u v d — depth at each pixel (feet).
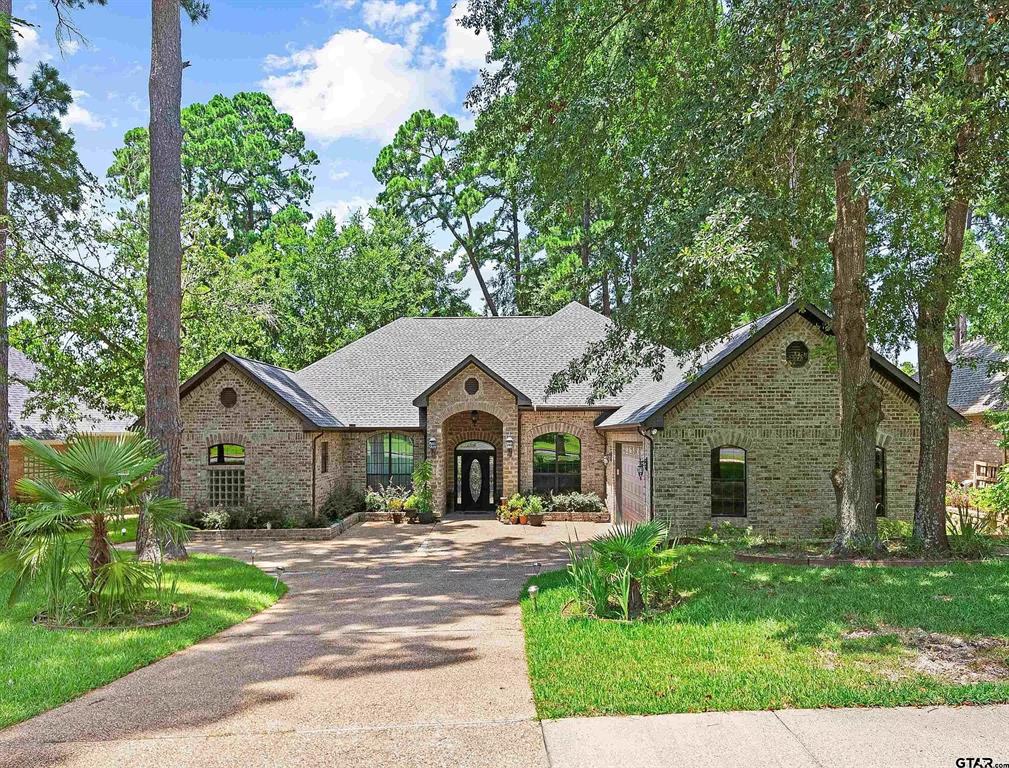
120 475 34.88
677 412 62.23
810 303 59.93
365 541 70.23
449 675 26.09
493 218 167.32
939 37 28.45
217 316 93.56
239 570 51.57
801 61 35.09
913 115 29.53
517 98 52.11
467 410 86.58
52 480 36.37
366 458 90.84
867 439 46.96
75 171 67.15
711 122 39.04
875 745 18.74
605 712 21.44
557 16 50.60
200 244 91.86
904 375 61.52
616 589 34.73
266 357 133.80
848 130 32.24
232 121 168.86
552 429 87.66
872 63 29.45
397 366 98.89
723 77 40.19
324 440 82.99
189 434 78.38
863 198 45.57
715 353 66.90
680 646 27.84
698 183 40.81
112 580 34.60
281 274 139.23
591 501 84.64
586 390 88.69
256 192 171.83
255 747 19.74
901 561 43.91
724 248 34.58
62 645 30.86
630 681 23.97
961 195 37.76
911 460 62.69
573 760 18.39
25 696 24.25
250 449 77.92
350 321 140.67
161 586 41.88
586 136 51.13
